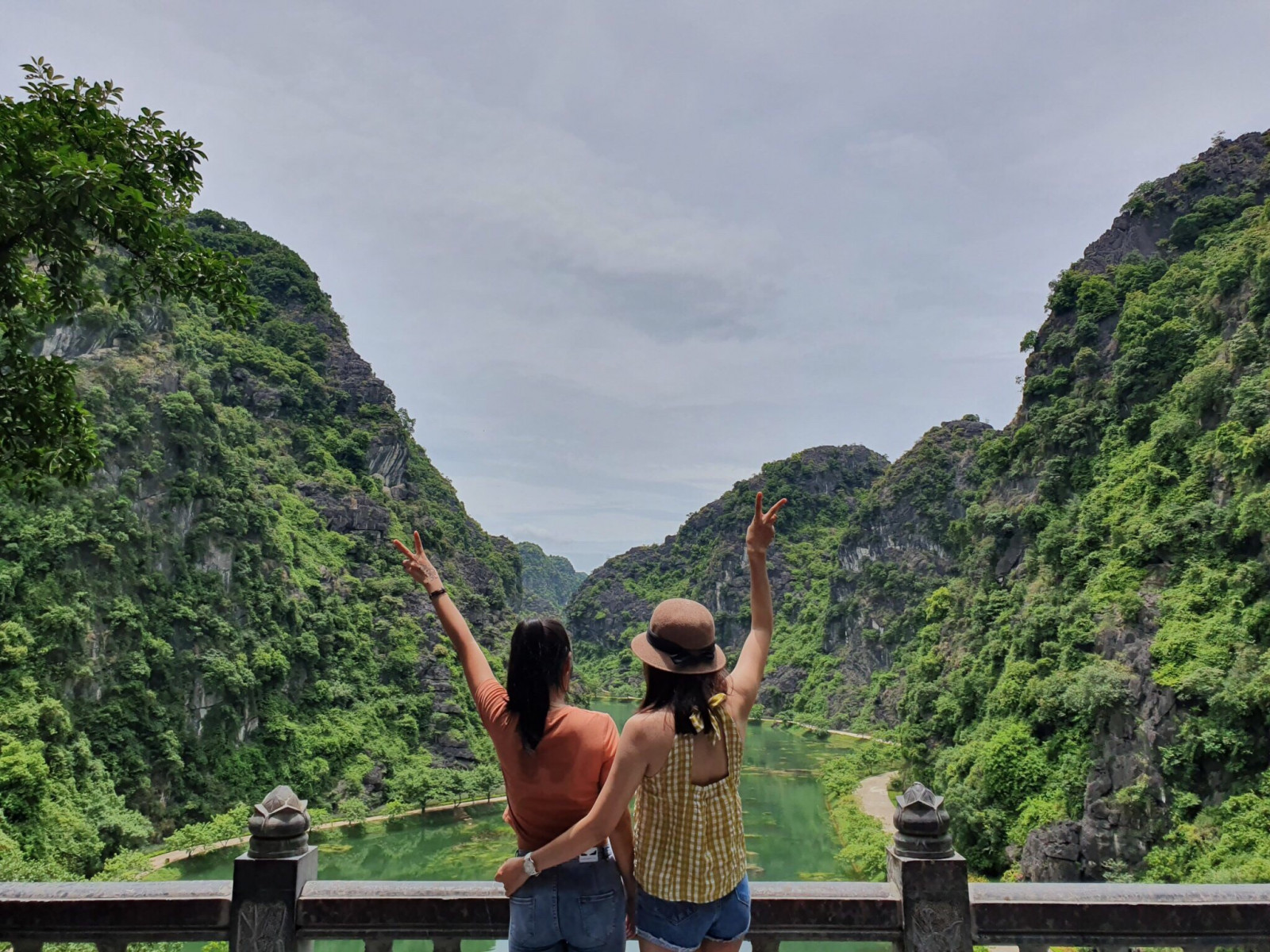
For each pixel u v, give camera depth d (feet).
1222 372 176.96
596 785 13.01
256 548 272.72
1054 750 155.94
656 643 12.76
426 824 220.64
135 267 30.76
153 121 30.30
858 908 14.58
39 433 27.99
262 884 14.57
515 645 13.35
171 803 209.97
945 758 190.49
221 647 243.81
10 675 182.50
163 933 14.80
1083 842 136.77
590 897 12.69
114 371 248.32
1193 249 267.39
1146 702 138.82
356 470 408.46
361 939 14.55
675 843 12.26
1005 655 205.46
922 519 452.76
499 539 619.26
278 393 387.75
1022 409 282.97
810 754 331.36
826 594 544.62
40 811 161.17
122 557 223.30
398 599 336.70
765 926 14.62
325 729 265.13
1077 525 209.46
